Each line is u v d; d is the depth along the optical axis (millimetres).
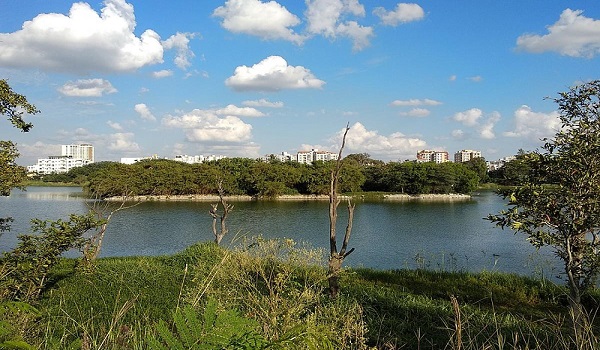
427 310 8062
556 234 6004
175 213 42188
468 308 8484
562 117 5957
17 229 28031
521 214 5973
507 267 17875
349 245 24641
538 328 6285
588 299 8469
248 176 65750
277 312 3670
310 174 68562
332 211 8656
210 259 12680
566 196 5676
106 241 27234
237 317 1135
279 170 67375
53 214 36562
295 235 27797
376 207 50719
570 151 5684
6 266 7844
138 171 59031
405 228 31922
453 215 41281
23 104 9781
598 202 5457
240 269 5281
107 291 10375
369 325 6852
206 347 1057
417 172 71312
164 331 1100
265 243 6121
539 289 10852
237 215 40688
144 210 45156
